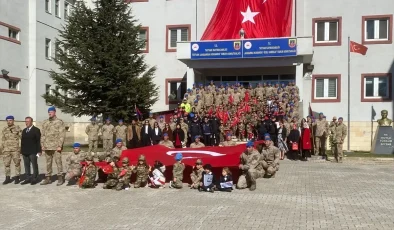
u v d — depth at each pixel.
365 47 27.27
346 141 28.88
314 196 11.72
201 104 24.83
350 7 29.17
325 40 29.75
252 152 13.02
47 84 31.97
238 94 25.27
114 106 26.14
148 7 32.66
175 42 32.28
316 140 22.19
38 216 9.38
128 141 21.69
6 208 10.24
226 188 12.55
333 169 17.59
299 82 26.70
